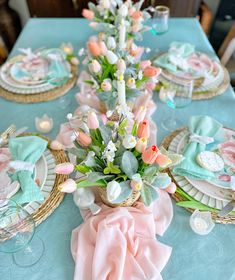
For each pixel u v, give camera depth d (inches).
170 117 45.5
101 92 40.8
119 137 30.8
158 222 33.2
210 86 49.6
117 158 30.6
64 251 31.7
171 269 30.1
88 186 33.0
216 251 31.3
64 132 42.1
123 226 31.4
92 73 43.5
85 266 29.7
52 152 40.2
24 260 31.0
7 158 39.2
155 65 53.7
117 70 39.0
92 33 66.3
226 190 35.1
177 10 92.7
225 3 96.8
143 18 52.0
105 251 30.0
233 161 37.8
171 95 46.3
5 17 103.5
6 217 31.9
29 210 34.1
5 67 54.4
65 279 29.8
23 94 49.3
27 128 44.4
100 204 34.6
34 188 35.0
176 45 57.7
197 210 33.5
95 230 31.4
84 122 33.5
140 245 31.0
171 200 35.3
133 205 34.4
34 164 37.7
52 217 34.3
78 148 32.0
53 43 63.2
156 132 42.9
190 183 35.8
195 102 47.8
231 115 45.6
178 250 31.5
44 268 30.5
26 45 62.9
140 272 28.7
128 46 48.3
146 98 45.1
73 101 48.7
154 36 64.1
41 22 70.6
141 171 30.8
